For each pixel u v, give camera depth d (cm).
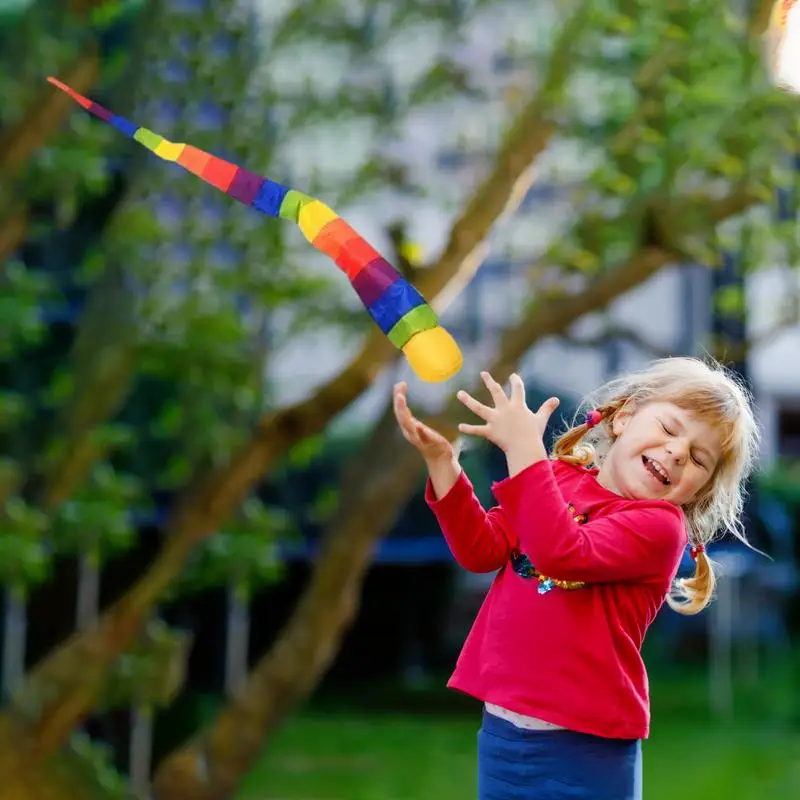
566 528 355
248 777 1633
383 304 330
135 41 1148
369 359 1091
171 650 1152
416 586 2319
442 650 2345
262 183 339
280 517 1266
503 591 379
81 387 1153
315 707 2098
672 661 2484
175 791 1168
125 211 1152
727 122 1090
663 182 1115
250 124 1159
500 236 1405
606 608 365
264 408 1268
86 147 1109
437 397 1201
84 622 1549
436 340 327
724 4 1046
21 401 1195
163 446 1512
